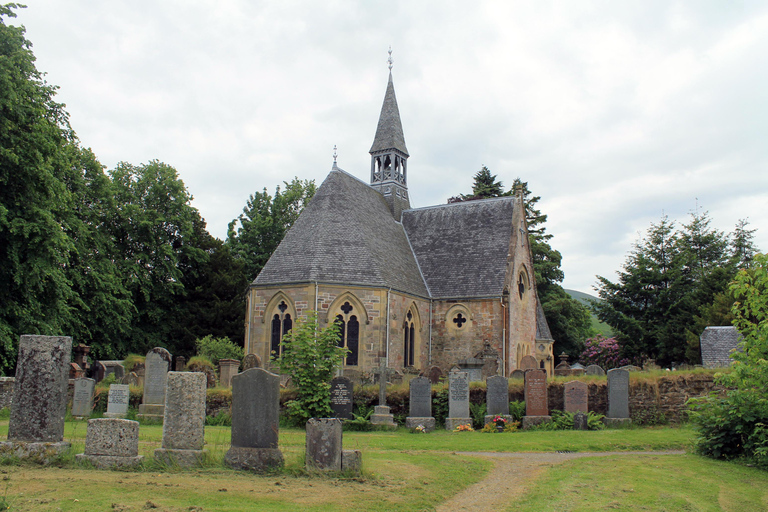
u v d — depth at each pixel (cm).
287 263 3828
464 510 1183
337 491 1195
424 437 2188
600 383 2578
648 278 5500
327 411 2370
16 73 3025
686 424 2464
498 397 2491
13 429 1338
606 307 5588
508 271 4291
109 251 4688
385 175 5119
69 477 1181
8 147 2983
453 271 4475
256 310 3772
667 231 5762
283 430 2248
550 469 1588
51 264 3162
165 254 4975
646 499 1257
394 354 3831
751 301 1758
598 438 2111
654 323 5466
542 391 2491
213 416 2509
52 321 3400
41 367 1355
